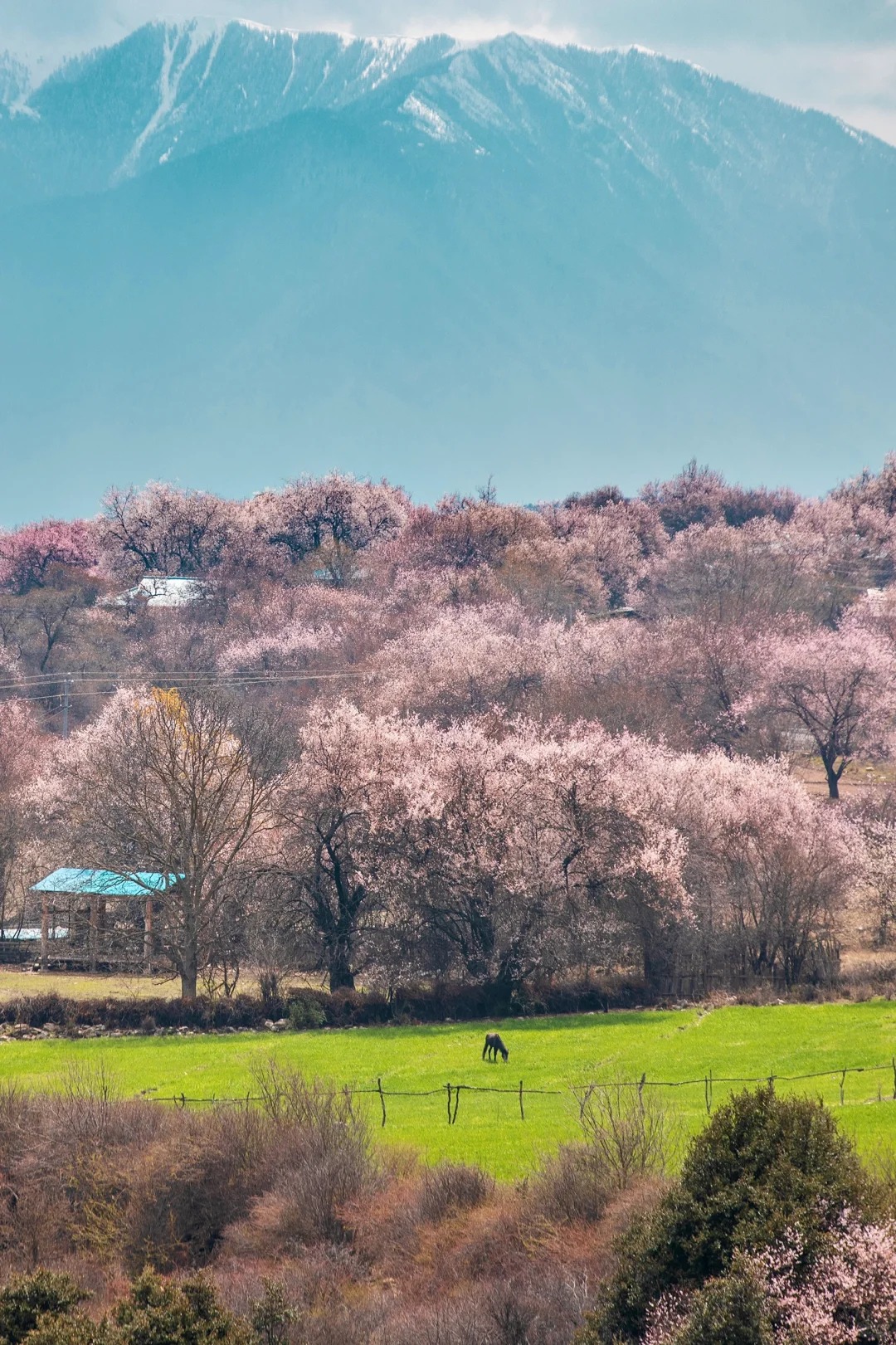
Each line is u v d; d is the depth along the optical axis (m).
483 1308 53.34
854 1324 43.06
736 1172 49.44
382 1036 111.31
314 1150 66.69
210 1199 65.81
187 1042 109.56
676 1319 45.91
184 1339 48.19
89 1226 65.06
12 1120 70.19
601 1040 106.75
